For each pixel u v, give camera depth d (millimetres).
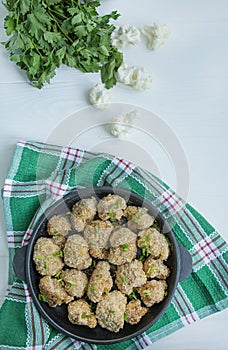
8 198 939
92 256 920
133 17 982
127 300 927
